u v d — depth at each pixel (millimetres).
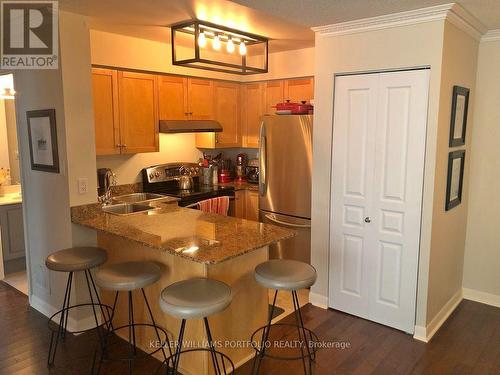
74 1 2625
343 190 3350
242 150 5492
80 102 2979
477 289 3744
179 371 2652
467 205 3699
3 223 4336
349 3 2598
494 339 3061
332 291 3518
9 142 4836
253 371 2631
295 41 4031
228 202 4566
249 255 2697
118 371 2658
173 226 2865
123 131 3920
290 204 4043
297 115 3879
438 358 2801
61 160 3006
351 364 2727
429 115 2844
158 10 2896
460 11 2752
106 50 3713
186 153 5043
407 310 3100
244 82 5090
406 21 2854
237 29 3473
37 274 3518
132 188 4488
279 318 3369
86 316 3191
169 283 2660
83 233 3121
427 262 2967
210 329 2486
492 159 3545
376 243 3207
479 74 3516
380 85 3062
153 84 4125
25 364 2740
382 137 3092
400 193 3045
